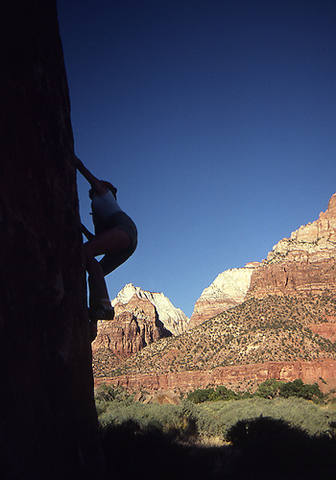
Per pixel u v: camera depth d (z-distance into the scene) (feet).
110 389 91.86
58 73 11.44
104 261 13.16
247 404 60.08
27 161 9.39
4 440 7.27
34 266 9.13
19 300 8.38
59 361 9.62
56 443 9.00
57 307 9.91
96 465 10.71
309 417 38.14
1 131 8.56
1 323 7.67
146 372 300.81
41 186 9.88
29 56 9.94
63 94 11.71
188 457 21.65
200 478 19.42
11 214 8.54
